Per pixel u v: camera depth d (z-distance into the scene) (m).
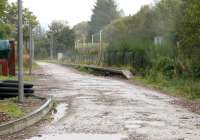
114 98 19.97
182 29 25.67
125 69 38.44
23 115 13.20
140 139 10.53
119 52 44.72
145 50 35.91
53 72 49.25
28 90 18.73
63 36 121.94
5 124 11.21
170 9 41.34
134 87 26.70
